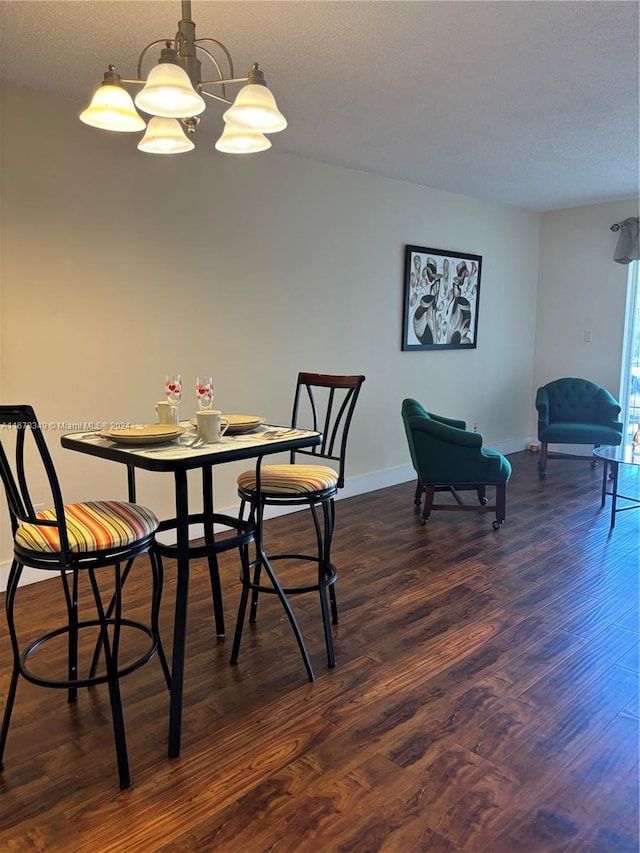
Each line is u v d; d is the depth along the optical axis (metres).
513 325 6.25
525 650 2.47
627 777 1.78
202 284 3.68
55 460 3.17
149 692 2.17
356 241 4.57
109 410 3.34
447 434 3.95
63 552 1.67
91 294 3.21
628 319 5.90
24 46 2.46
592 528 4.05
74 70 2.69
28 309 3.00
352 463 4.82
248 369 3.99
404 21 2.26
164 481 3.65
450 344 5.51
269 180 3.96
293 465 2.65
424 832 1.57
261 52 2.52
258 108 1.67
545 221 6.36
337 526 4.05
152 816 1.61
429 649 2.47
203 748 1.88
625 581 3.17
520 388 6.48
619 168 4.47
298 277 4.21
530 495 4.88
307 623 2.68
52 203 3.03
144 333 3.45
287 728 1.97
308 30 2.34
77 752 1.86
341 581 3.14
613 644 2.53
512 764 1.82
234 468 4.02
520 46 2.47
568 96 3.03
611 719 2.04
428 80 2.82
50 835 1.55
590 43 2.45
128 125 1.81
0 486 2.99
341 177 4.41
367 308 4.73
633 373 5.97
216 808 1.64
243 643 2.51
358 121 3.40
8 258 2.91
